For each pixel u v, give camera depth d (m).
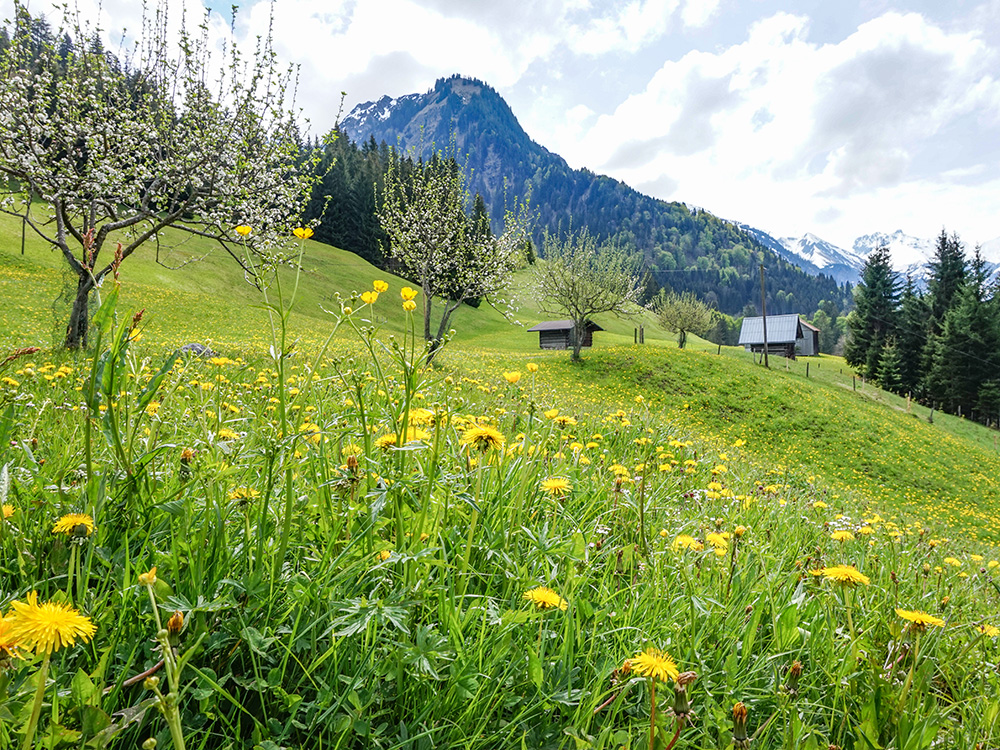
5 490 1.53
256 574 1.45
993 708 1.75
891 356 69.81
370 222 87.44
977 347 59.69
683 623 1.93
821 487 9.30
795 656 1.90
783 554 3.11
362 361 3.31
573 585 1.86
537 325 69.12
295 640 1.40
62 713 1.06
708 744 1.42
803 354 104.62
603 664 1.53
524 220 32.16
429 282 30.31
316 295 58.66
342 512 1.82
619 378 33.69
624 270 42.00
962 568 4.08
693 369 36.00
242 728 1.31
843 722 1.64
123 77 14.85
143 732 1.19
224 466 1.93
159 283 42.59
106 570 1.50
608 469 3.69
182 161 14.78
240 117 15.19
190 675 1.27
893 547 4.07
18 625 0.86
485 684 1.39
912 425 36.50
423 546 1.71
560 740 1.38
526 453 2.60
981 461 31.38
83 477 1.79
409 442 1.87
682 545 2.50
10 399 2.59
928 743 1.51
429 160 30.75
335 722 1.23
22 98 13.26
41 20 13.52
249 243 13.84
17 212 13.26
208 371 4.01
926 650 2.00
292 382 3.82
